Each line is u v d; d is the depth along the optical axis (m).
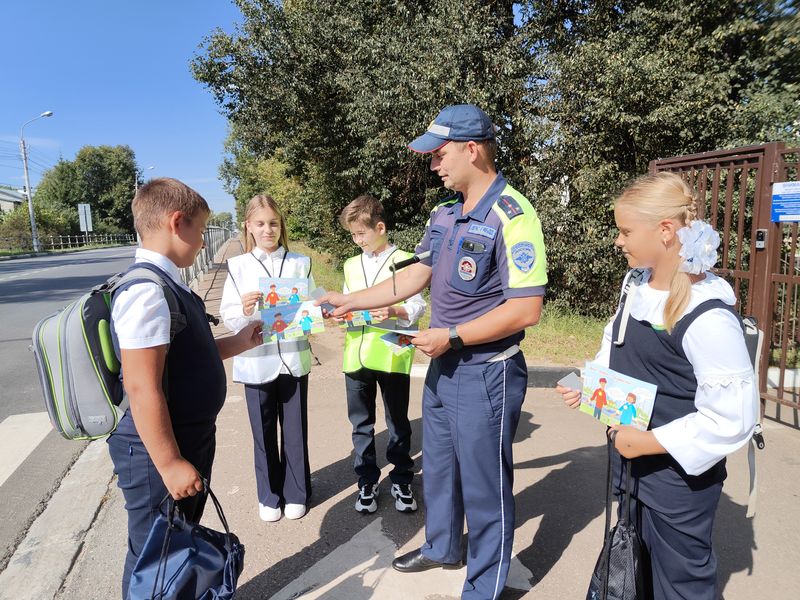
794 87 6.06
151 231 1.76
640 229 1.61
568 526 2.87
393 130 8.79
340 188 12.48
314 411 4.58
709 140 7.17
